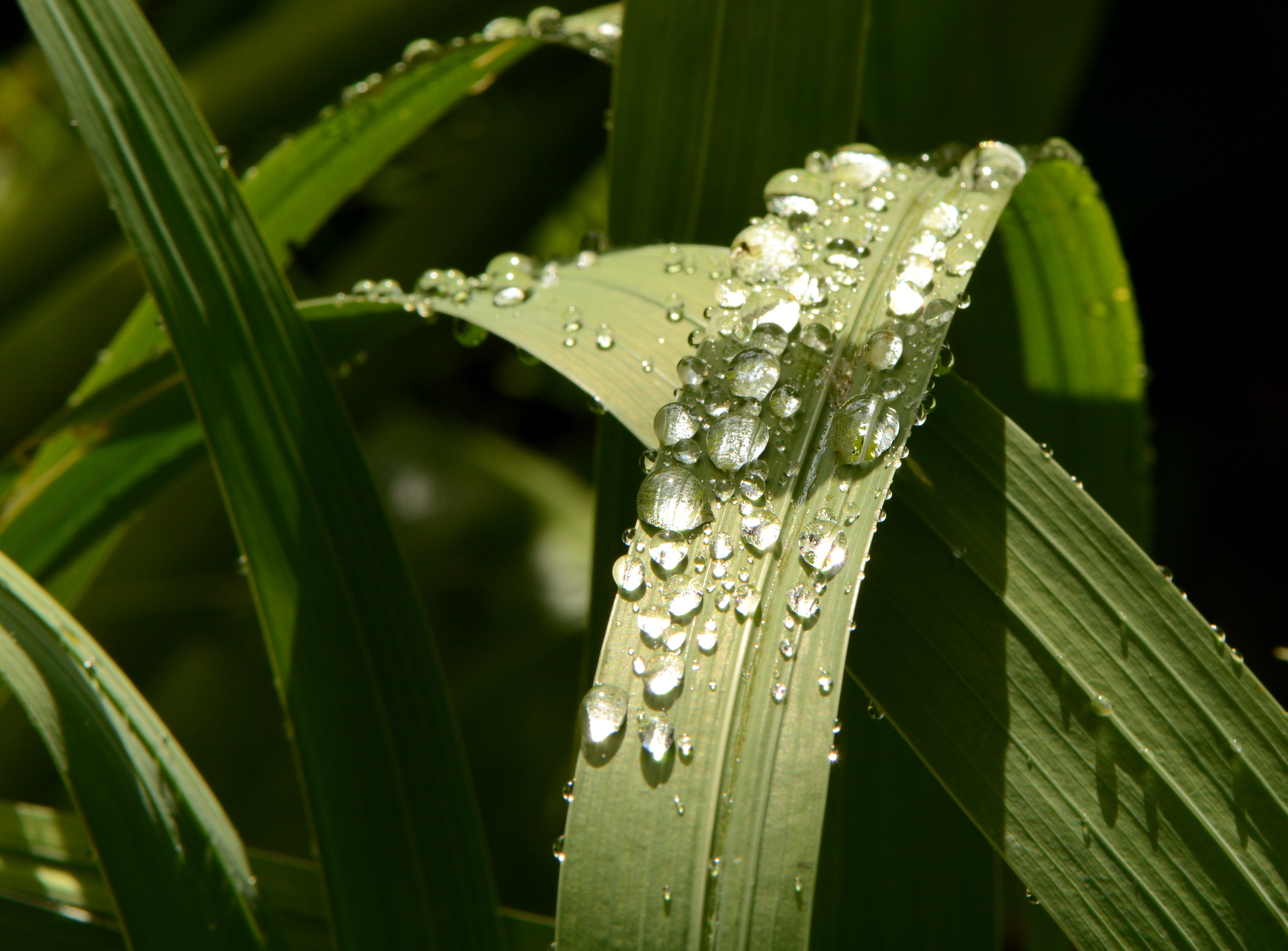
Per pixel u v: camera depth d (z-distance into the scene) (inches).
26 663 18.8
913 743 18.4
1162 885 18.3
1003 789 18.3
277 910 19.6
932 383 18.8
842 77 19.9
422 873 18.9
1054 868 18.3
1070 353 20.6
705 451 18.5
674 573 18.2
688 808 17.9
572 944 17.8
